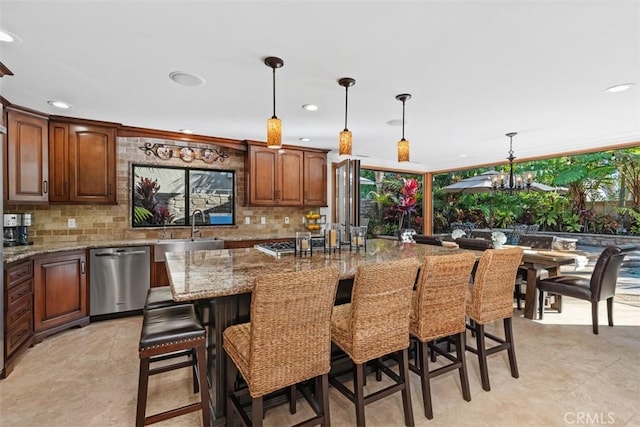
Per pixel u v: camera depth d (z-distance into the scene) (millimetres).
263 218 4828
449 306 1936
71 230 3619
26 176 2992
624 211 5324
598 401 1979
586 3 1480
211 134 4105
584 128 3754
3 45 1854
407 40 1819
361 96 2719
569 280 3434
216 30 1714
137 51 1939
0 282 2203
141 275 3533
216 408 1743
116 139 3619
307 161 4895
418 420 1813
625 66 2148
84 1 1455
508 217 6953
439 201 7555
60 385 2156
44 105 2922
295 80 2379
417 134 4082
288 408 1920
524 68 2184
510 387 2148
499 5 1501
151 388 2141
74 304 3117
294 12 1553
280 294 1337
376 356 1664
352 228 2762
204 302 2047
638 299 4199
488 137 4234
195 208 4348
